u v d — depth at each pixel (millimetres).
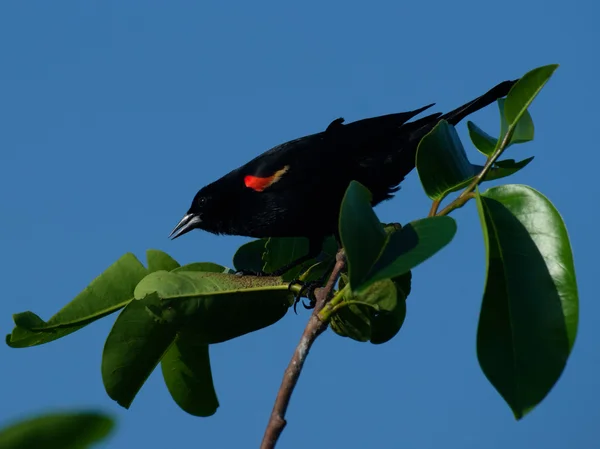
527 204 5008
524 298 4562
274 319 6363
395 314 5578
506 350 4305
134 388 6152
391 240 4535
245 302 6281
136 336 6090
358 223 4402
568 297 4551
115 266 6406
